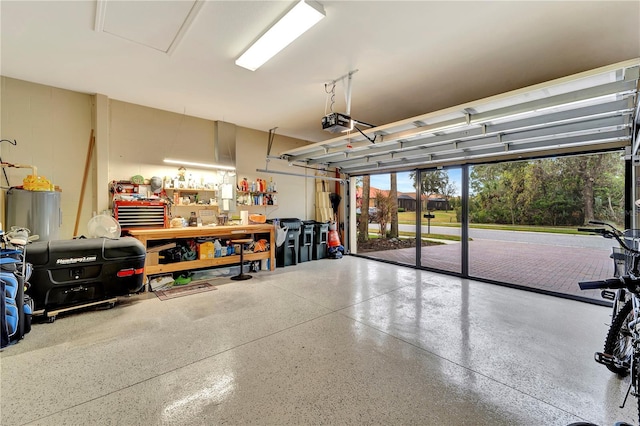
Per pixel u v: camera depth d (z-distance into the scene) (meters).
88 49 3.10
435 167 5.91
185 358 2.41
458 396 1.94
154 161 5.04
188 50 3.09
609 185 5.21
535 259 6.88
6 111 3.85
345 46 2.96
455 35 2.75
